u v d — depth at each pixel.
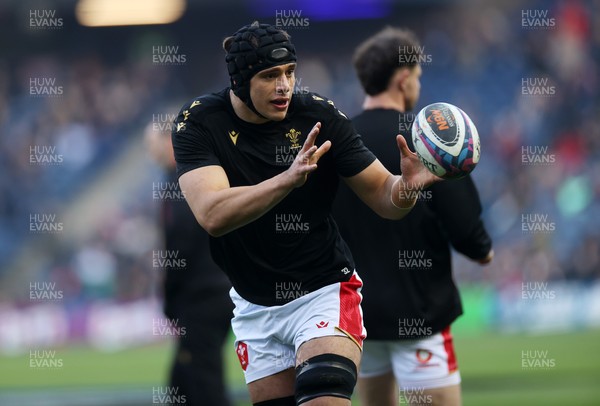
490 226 84.75
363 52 20.30
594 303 74.38
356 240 19.75
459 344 59.50
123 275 79.19
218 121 15.72
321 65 104.38
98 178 93.69
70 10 96.81
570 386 37.28
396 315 19.48
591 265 79.44
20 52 101.75
